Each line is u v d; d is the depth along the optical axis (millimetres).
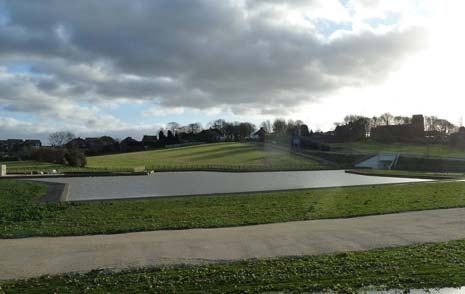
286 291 7707
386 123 173250
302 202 21109
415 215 16875
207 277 8500
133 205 20234
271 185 41406
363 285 7984
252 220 15570
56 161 76875
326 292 7672
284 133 160000
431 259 9680
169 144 154750
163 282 8188
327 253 10539
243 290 7719
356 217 16484
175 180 49750
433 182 36906
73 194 31938
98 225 14727
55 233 13344
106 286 8000
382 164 94375
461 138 134750
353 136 162500
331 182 45812
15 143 126812
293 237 12523
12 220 16266
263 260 9844
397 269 8922
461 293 7629
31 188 32281
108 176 56594
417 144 142500
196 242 11914
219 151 119625
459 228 13938
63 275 8734
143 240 12258
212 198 23297
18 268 9320
